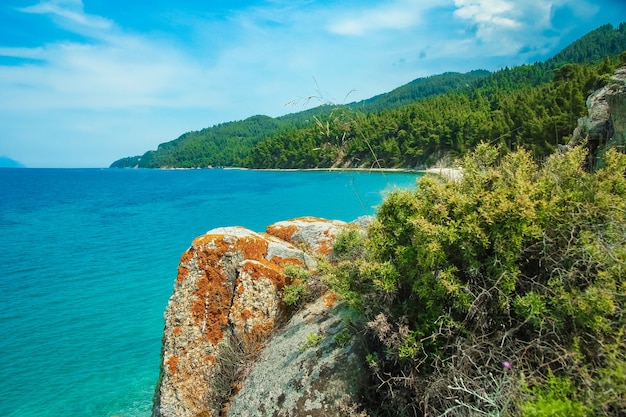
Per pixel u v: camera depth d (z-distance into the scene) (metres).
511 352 2.76
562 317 2.67
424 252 3.04
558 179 3.17
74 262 24.75
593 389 2.28
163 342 5.56
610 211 2.86
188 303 5.52
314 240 6.71
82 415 9.79
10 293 18.75
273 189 70.88
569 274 2.70
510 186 3.17
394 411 3.25
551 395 2.32
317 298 5.30
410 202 3.38
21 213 54.59
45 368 11.87
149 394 10.48
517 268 2.87
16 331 14.38
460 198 3.20
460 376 2.64
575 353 2.47
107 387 10.86
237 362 4.95
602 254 2.65
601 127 5.43
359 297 3.74
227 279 5.62
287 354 4.42
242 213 42.62
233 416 4.27
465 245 2.96
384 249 3.51
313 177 90.75
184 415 4.83
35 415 9.88
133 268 22.67
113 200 69.94
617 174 3.12
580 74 43.44
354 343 3.93
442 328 3.05
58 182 147.88
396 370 3.41
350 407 3.50
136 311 16.11
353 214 35.22
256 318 5.25
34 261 25.39
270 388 4.14
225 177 133.62
